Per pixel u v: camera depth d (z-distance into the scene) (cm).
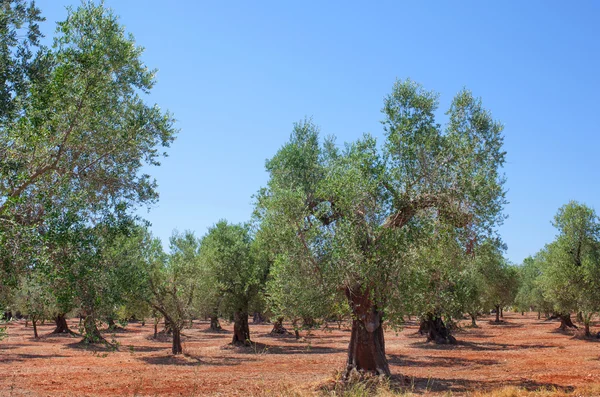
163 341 4609
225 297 3822
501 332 5600
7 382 2008
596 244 3803
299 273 1709
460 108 1839
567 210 3950
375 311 1798
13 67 1051
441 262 1894
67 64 1122
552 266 4022
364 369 1806
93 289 1112
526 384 1891
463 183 1633
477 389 1773
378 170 1680
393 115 1817
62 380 2084
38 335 5097
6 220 902
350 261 1564
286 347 3934
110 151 1225
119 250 1348
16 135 1036
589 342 4134
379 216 1720
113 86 1267
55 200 1059
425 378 2055
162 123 1309
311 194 1927
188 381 2044
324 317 1778
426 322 4300
